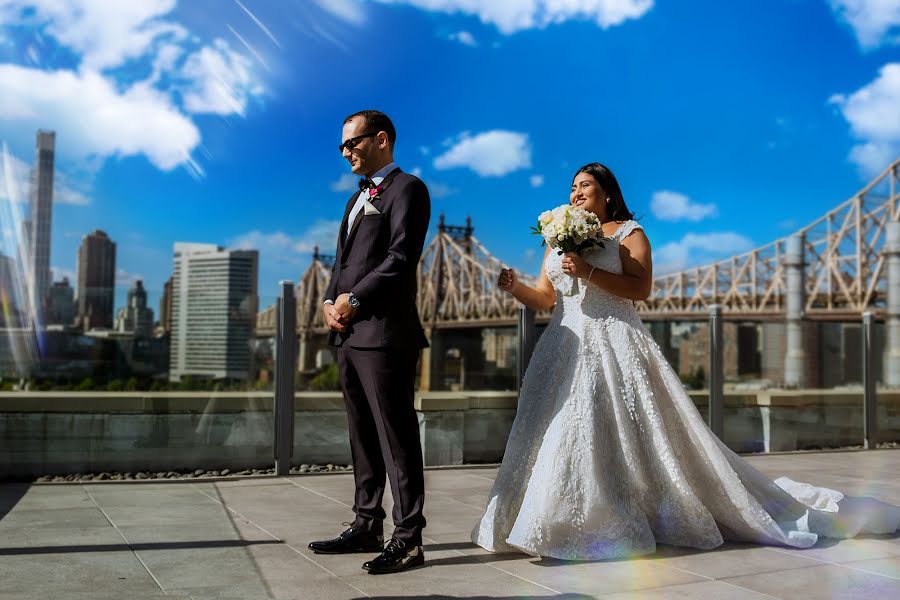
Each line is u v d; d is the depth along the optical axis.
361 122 2.74
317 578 2.44
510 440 2.96
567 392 2.87
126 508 3.54
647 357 3.04
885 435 6.88
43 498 3.79
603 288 2.92
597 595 2.29
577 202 3.21
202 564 2.59
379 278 2.59
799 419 6.45
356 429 2.82
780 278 30.05
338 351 2.83
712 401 5.89
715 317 5.92
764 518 2.91
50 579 2.39
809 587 2.39
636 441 2.90
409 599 2.24
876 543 2.97
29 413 4.54
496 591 2.33
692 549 2.86
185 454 4.84
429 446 5.14
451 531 3.18
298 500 3.79
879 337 6.83
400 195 2.67
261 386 6.20
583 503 2.72
